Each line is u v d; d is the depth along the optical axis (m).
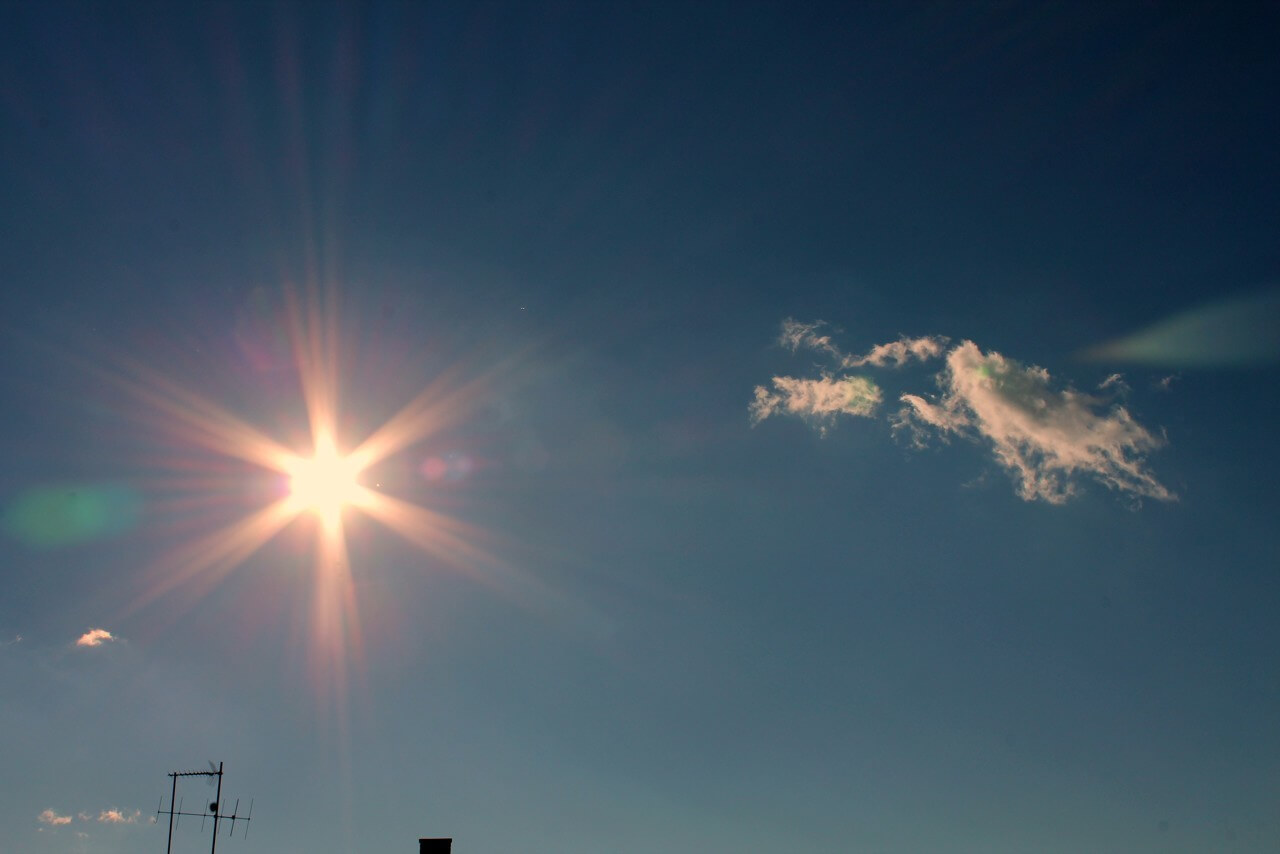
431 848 46.28
